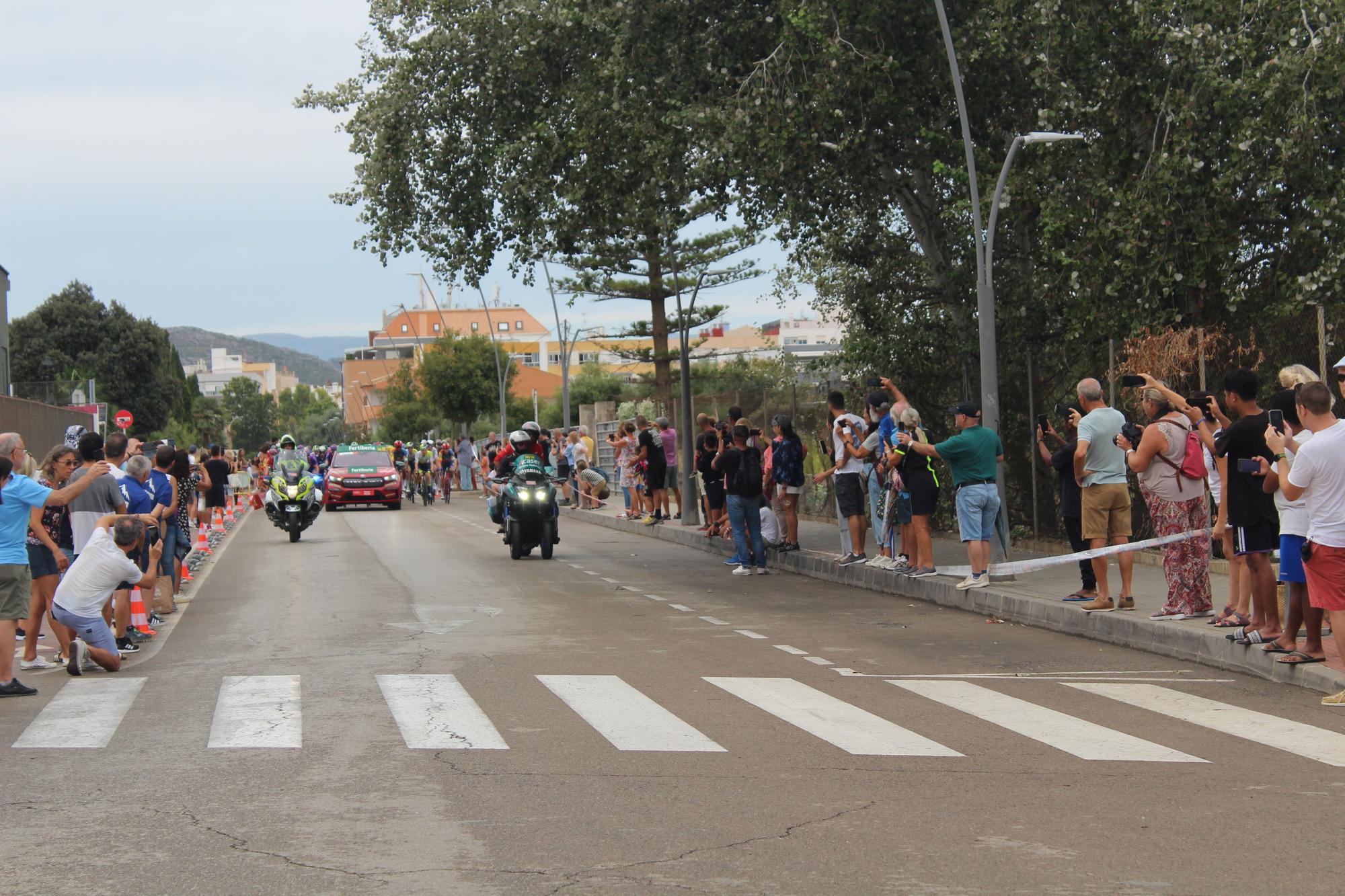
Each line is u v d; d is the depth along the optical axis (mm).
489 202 23250
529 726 8328
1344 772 6988
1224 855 5488
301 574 19656
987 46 18375
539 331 170250
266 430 166500
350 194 23109
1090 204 17625
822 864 5383
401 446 47250
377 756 7477
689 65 19734
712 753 7543
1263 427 9914
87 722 8625
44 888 5113
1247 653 10164
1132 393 16859
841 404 17953
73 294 78500
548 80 22094
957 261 21766
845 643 12156
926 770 7090
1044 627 12969
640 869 5316
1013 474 20625
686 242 44875
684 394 27141
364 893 5031
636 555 22500
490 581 18141
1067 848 5598
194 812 6273
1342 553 8797
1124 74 17406
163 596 15188
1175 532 11609
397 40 22109
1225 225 16141
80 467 12164
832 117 18562
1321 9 15430
